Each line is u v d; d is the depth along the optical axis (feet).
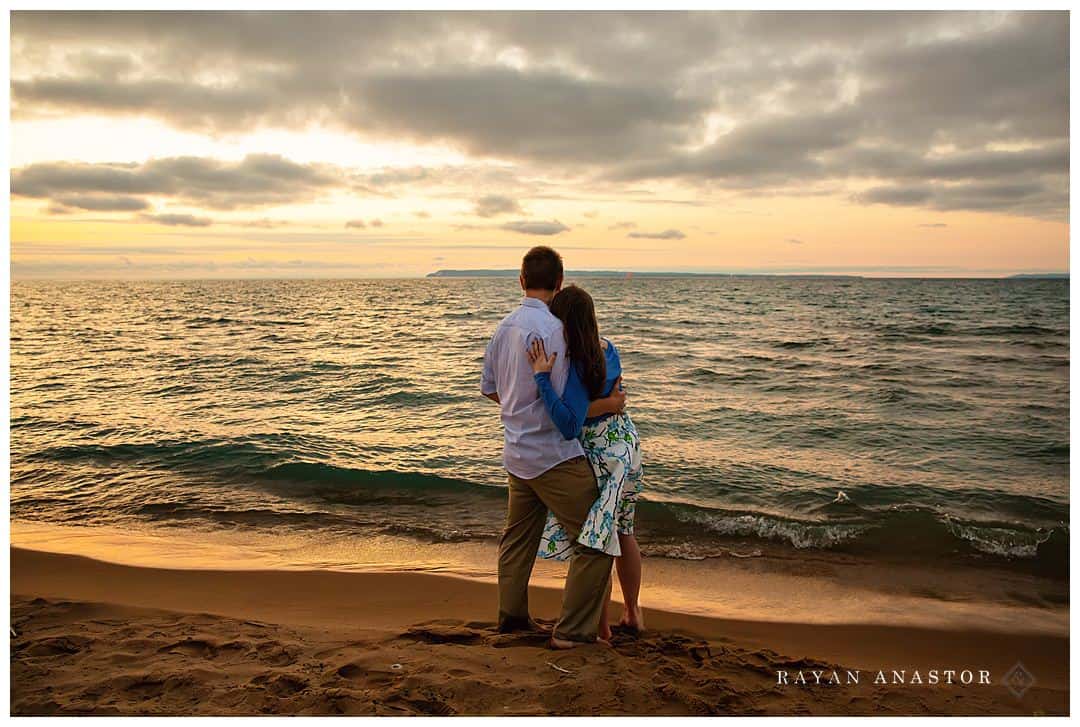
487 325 100.12
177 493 21.27
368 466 24.18
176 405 36.55
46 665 9.29
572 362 9.58
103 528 18.21
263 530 18.15
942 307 138.82
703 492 21.62
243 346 68.69
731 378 47.42
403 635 10.89
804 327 91.71
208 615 11.86
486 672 9.14
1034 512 19.97
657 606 13.50
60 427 30.22
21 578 14.38
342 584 14.26
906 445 28.17
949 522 18.63
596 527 9.84
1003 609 13.62
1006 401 38.29
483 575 14.90
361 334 84.07
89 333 82.58
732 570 15.65
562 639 10.08
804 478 23.20
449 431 30.42
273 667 9.31
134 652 9.84
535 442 9.79
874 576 15.37
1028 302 156.97
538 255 10.06
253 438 27.76
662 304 154.51
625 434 10.16
